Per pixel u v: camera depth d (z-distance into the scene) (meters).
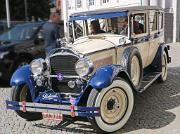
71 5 24.67
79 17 7.81
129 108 6.24
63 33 10.52
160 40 9.24
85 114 5.71
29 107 6.15
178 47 16.64
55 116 5.95
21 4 48.09
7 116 7.15
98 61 6.54
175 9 18.88
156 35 8.82
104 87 5.71
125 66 6.66
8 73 9.80
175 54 14.41
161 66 9.00
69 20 7.99
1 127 6.50
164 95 8.19
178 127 6.16
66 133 6.10
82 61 6.05
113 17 7.46
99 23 7.73
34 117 6.86
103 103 5.85
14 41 10.31
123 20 7.39
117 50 6.98
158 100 7.80
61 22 10.82
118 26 7.47
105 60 6.71
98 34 7.63
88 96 5.95
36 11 49.41
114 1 20.36
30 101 6.79
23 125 6.59
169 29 18.91
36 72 6.51
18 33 10.70
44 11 50.16
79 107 5.72
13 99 6.50
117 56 7.00
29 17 48.94
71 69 6.29
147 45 8.20
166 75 9.60
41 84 6.52
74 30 7.97
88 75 6.08
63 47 6.52
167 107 7.29
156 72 8.99
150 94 8.29
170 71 10.91
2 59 9.73
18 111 6.61
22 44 10.12
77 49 6.37
